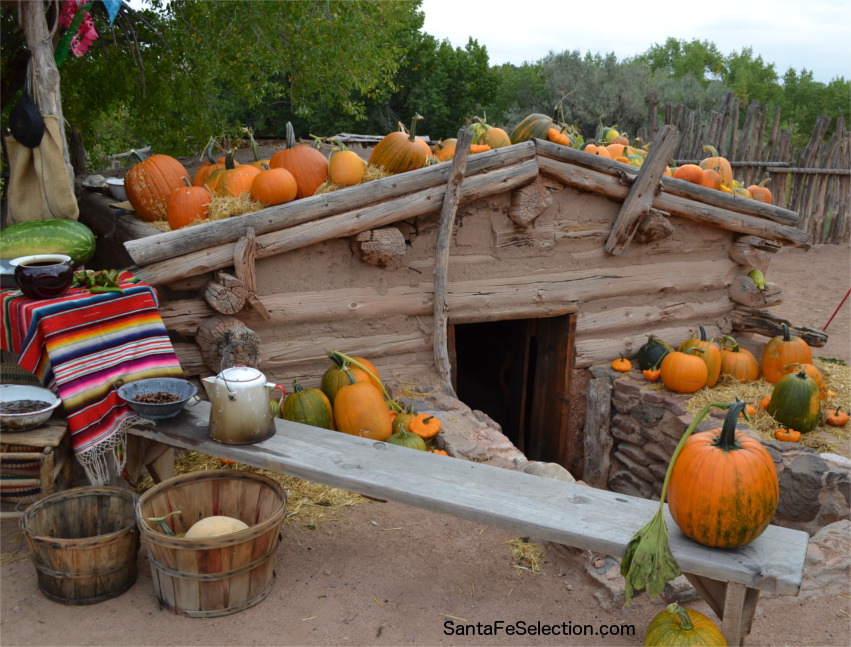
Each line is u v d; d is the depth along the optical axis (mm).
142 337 4234
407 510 4398
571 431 7332
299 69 10266
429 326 6281
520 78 37406
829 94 52906
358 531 4141
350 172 5520
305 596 3525
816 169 15352
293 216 5246
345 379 5293
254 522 3723
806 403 6031
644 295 7379
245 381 3863
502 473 3713
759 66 63250
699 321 7777
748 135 15320
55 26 5449
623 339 7367
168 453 4547
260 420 3918
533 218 6348
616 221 6742
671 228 6891
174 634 3209
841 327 10039
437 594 3584
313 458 3766
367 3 10492
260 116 27781
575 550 3855
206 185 5488
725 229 7520
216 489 3746
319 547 3963
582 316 7074
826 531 4305
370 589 3598
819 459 5211
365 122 30578
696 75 62688
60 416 4004
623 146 7512
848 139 15453
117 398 4004
